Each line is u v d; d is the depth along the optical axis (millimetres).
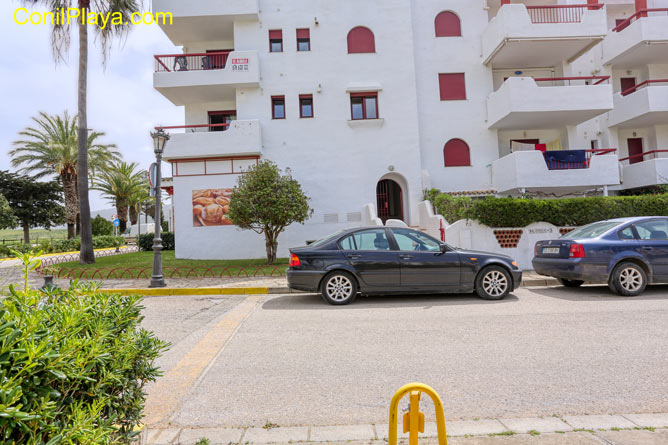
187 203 16562
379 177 17297
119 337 2090
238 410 3240
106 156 27656
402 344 4938
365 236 7852
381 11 17719
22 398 1382
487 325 5742
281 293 9320
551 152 15875
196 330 6090
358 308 7223
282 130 17219
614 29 18328
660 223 8062
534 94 16000
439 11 18391
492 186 17688
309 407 3273
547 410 3117
